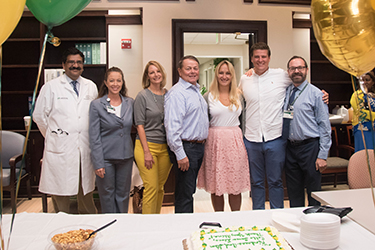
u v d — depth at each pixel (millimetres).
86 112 2375
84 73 4168
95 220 1237
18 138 3301
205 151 2406
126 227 1162
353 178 1887
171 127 2121
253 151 2381
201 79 11031
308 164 2279
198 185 2502
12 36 4125
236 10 3729
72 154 2297
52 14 1069
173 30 3639
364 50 949
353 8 906
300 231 994
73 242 941
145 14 3637
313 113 2275
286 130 2318
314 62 4531
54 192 2305
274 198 2332
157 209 2457
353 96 3000
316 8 985
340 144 4242
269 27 3805
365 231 1084
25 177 3697
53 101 2303
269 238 946
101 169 2246
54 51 4145
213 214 1276
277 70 2412
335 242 947
